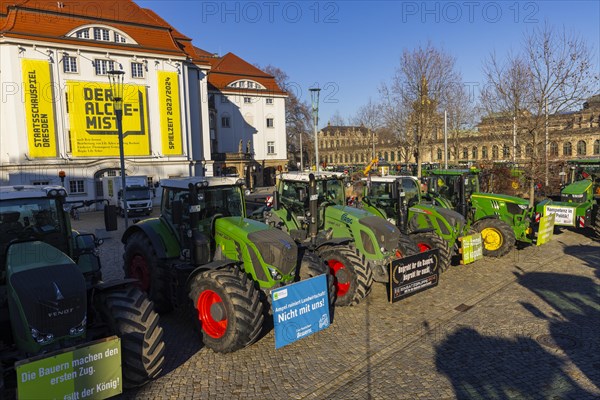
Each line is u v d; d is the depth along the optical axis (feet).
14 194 19.54
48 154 96.68
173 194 27.04
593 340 23.02
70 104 98.48
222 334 21.67
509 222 43.65
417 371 20.13
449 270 37.19
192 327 25.34
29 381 15.08
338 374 19.88
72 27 98.12
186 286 23.36
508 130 69.72
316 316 23.79
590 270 36.27
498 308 27.99
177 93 112.78
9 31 90.79
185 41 125.49
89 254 23.18
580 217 48.44
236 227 24.09
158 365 18.44
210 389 18.66
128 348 17.66
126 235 30.09
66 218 21.13
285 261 22.79
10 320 16.76
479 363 20.81
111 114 103.40
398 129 108.99
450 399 17.83
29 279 16.15
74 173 99.91
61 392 15.74
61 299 16.03
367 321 26.12
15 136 93.35
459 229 37.40
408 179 39.81
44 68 94.99
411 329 24.88
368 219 30.19
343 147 216.33
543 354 21.58
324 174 33.78
